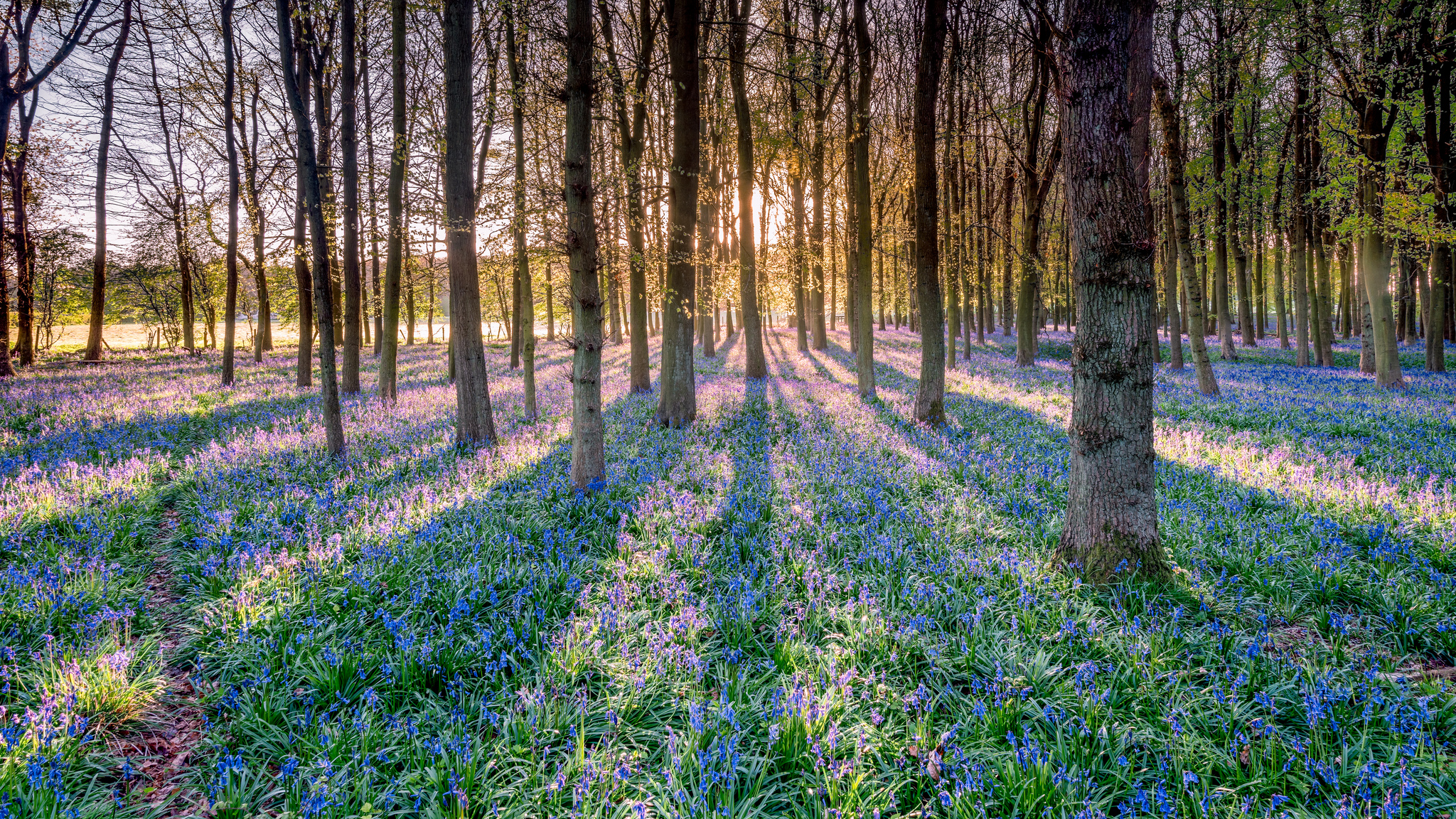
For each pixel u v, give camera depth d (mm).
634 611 5270
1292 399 16297
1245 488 8352
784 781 3602
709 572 6074
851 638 4809
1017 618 5008
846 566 6180
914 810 3275
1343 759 3488
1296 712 3998
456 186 11219
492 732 3971
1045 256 41500
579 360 8539
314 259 10266
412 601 5301
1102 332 5723
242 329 73625
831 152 26859
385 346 17453
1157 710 4004
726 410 15727
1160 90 18141
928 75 13281
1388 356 17969
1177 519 7316
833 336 51688
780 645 4762
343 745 3686
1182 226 18016
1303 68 19281
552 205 11195
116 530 7000
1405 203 17031
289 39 9680
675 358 14164
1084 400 5895
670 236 14023
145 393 18016
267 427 13852
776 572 5984
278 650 4645
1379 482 8375
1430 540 6445
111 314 44250
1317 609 5402
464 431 11805
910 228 27938
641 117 15242
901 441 11570
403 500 8016
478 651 4648
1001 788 3312
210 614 5145
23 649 4621
